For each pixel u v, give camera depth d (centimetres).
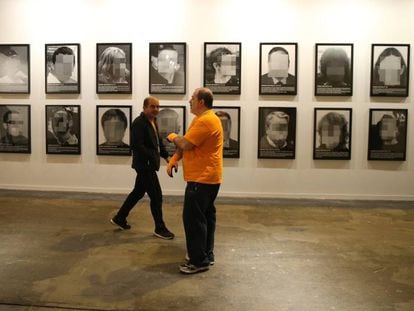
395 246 392
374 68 588
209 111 322
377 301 277
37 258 350
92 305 268
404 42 586
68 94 618
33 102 625
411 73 589
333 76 589
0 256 354
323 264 345
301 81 594
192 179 316
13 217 480
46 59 614
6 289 290
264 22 589
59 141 623
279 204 564
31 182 635
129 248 378
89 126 620
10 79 623
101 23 605
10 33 619
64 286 296
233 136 602
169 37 600
